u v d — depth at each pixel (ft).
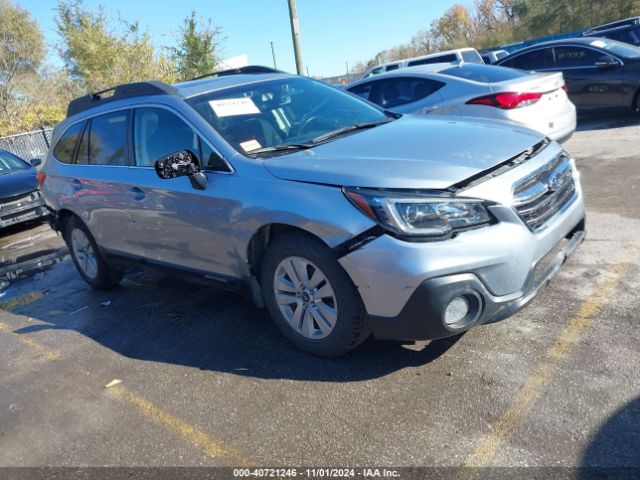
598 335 10.50
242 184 11.29
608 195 18.71
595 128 32.30
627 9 114.11
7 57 100.32
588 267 13.42
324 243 10.12
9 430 10.82
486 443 8.30
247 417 9.91
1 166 33.12
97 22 87.97
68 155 17.44
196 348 12.82
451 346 10.98
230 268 12.29
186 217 12.66
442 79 23.93
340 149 11.34
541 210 10.29
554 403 8.87
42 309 17.37
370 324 10.07
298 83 15.26
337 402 9.87
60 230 18.75
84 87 93.56
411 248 9.11
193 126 12.70
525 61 36.47
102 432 10.20
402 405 9.48
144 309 15.87
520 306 9.71
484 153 10.48
